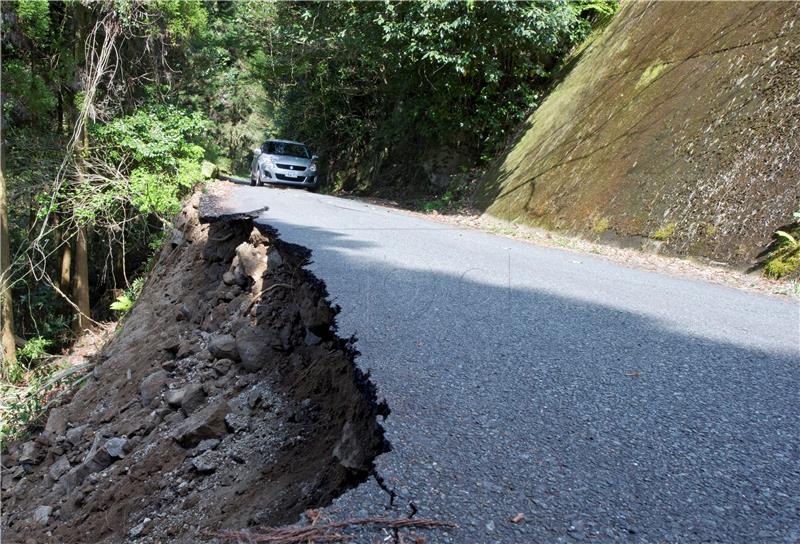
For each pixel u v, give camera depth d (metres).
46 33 12.86
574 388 3.69
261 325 5.68
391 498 2.49
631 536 2.28
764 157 8.87
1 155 12.12
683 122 10.80
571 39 17.64
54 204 12.96
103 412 6.88
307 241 7.81
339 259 6.96
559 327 4.99
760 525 2.37
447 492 2.53
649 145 11.20
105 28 12.90
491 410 3.33
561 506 2.46
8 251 12.30
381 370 3.83
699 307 6.01
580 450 2.92
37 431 8.05
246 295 6.57
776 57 9.72
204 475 4.36
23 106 13.02
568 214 12.10
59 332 16.78
